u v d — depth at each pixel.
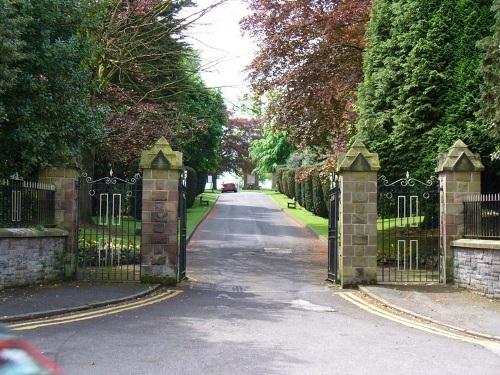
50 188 13.47
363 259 13.76
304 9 21.80
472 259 12.69
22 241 12.07
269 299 12.09
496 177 15.95
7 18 11.14
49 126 12.86
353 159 13.79
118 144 20.08
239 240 26.12
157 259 13.62
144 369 6.34
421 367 6.64
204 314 10.08
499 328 9.05
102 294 11.64
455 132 15.95
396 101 17.14
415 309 10.64
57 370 2.40
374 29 18.45
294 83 22.14
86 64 16.75
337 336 8.39
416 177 16.39
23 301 10.47
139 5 20.28
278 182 64.25
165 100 23.41
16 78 11.78
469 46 16.08
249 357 6.98
